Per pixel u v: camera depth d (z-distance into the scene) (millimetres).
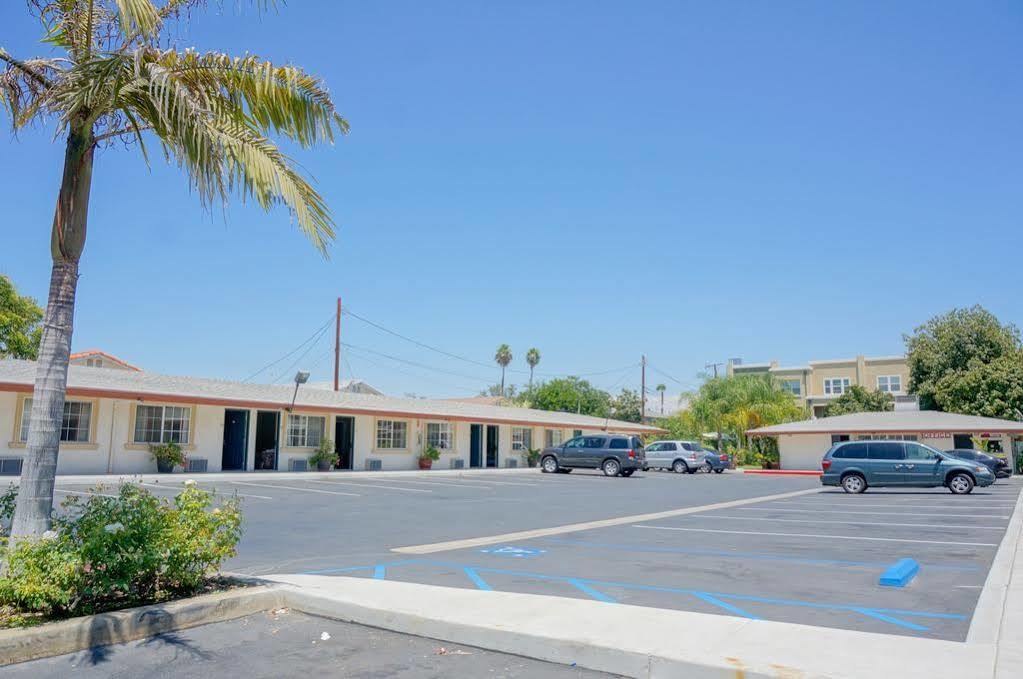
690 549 11984
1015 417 48969
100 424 24531
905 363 67938
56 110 7160
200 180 6770
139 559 6785
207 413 27672
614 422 51062
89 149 7527
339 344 47125
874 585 9062
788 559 11008
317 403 30891
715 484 31734
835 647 6086
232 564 10086
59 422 7238
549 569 10070
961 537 13523
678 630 6582
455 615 7055
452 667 6102
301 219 7957
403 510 17562
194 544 7355
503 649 6520
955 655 5875
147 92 7215
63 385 7277
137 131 7668
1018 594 8211
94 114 7266
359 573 9602
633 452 36594
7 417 22281
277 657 6289
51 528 7113
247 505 17750
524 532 14031
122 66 6859
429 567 10133
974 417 42281
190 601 7176
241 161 7602
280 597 7887
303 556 10914
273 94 7898
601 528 14781
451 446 38781
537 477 33844
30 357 38312
